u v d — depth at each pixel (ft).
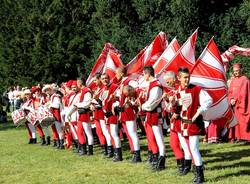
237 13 75.72
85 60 105.81
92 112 40.27
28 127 49.67
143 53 37.04
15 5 112.37
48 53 108.37
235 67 41.04
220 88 28.66
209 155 35.76
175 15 75.51
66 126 44.11
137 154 34.42
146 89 31.65
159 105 31.12
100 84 38.40
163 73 31.32
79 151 40.32
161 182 27.84
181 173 29.27
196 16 74.59
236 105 40.75
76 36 108.17
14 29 112.16
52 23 108.99
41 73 109.50
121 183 28.43
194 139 26.43
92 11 108.17
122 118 34.30
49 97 45.68
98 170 32.76
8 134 59.98
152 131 31.48
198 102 26.18
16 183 30.53
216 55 28.96
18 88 89.76
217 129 41.83
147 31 80.07
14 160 39.17
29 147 46.85
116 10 85.25
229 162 32.60
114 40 84.43
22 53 111.34
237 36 76.28
